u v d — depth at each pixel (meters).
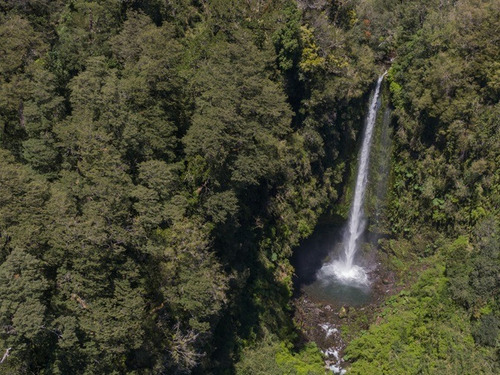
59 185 25.95
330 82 40.97
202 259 29.41
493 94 42.16
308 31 39.69
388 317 42.31
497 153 42.12
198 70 34.94
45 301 23.27
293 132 41.88
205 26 40.78
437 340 38.91
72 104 29.42
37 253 23.67
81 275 23.89
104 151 26.31
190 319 28.14
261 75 36.31
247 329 36.38
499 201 41.97
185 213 31.98
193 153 30.59
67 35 34.62
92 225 23.83
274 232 40.88
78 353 24.14
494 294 40.28
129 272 25.42
